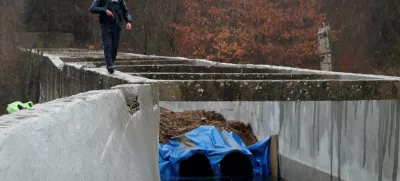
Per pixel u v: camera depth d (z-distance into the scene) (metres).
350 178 12.07
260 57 32.06
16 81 23.33
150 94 7.35
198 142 15.19
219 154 14.39
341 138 12.42
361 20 30.95
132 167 4.70
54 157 2.55
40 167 2.31
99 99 4.11
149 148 6.59
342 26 31.11
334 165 12.73
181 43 34.12
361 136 11.65
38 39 37.16
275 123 16.05
